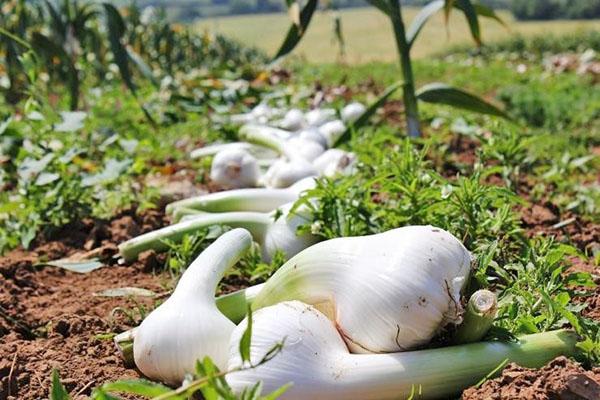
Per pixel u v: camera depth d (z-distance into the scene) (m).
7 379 0.61
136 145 1.11
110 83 2.21
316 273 0.59
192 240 0.79
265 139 1.08
